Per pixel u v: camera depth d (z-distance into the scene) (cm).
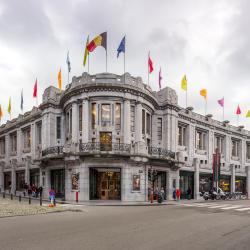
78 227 1211
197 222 1408
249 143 5484
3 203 2322
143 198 3147
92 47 3341
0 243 898
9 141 5122
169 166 3603
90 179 3094
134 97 3278
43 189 3666
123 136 3172
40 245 871
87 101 3212
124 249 829
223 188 4653
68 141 3419
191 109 4372
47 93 3847
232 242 947
